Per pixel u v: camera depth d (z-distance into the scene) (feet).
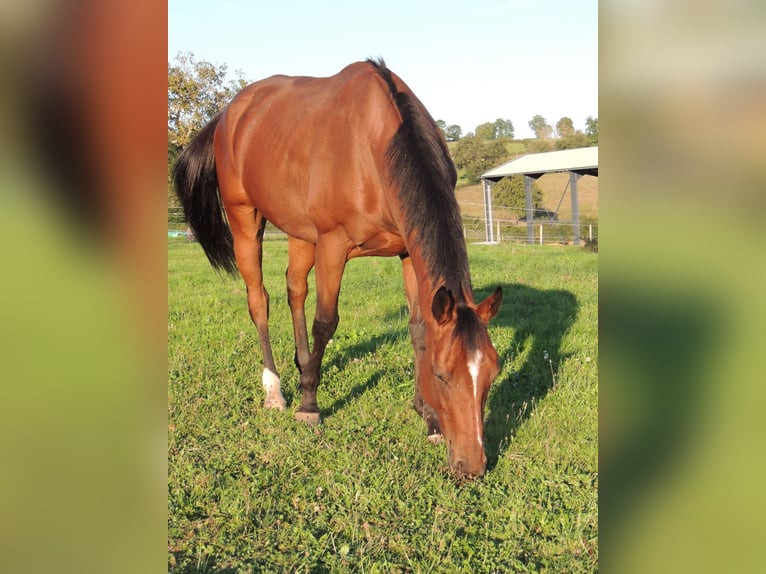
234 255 17.54
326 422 13.74
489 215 73.67
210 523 9.68
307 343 15.94
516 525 9.52
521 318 21.48
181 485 10.70
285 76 16.49
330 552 9.04
